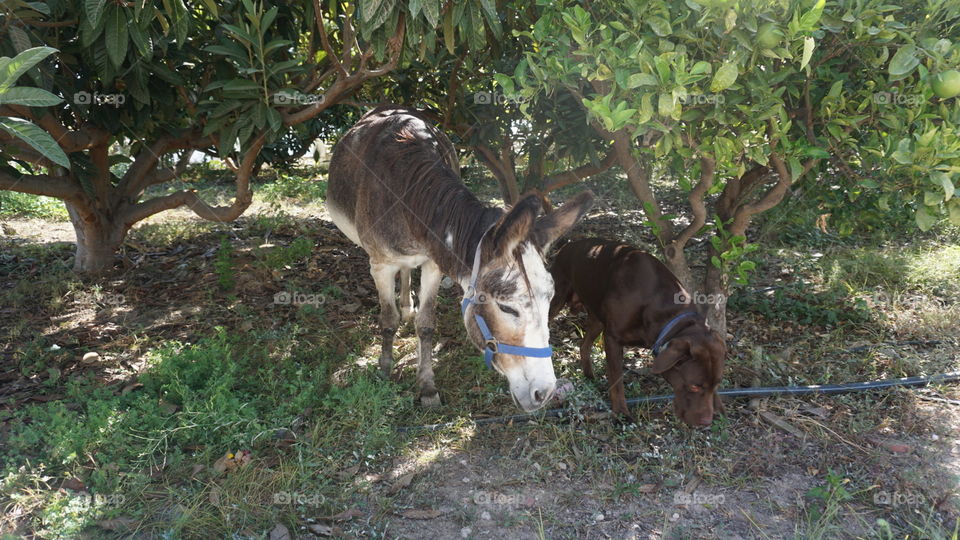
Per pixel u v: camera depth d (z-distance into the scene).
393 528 2.86
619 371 3.74
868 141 3.48
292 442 3.41
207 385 3.71
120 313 5.22
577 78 3.71
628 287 3.66
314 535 2.79
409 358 4.49
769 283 5.84
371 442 3.38
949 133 2.79
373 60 5.50
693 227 4.11
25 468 3.07
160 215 8.80
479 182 9.20
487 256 2.76
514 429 3.64
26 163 5.72
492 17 3.46
